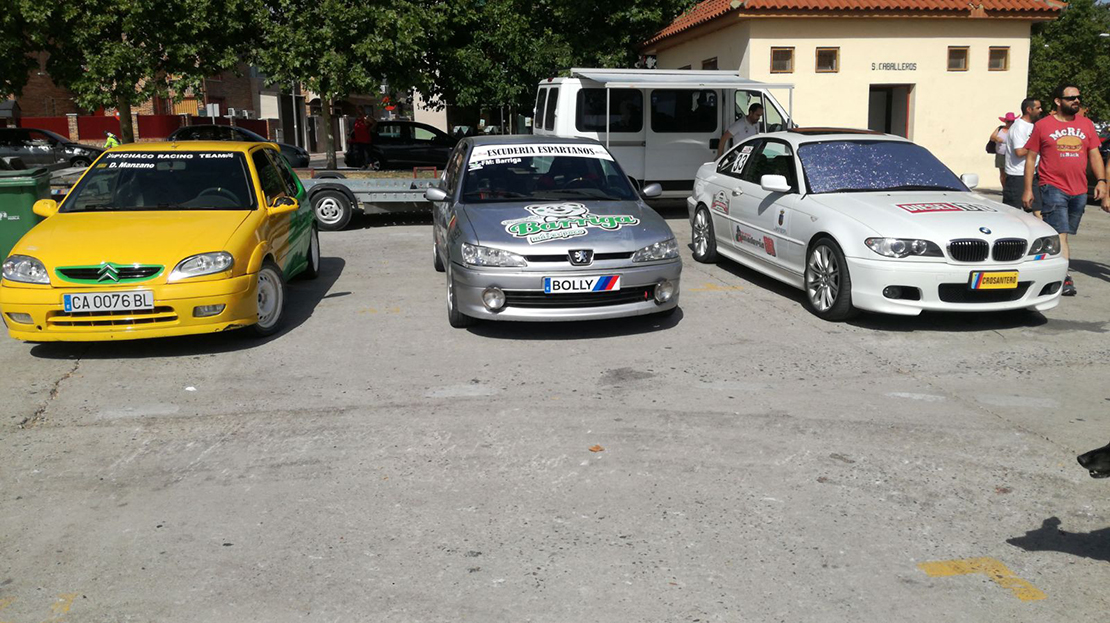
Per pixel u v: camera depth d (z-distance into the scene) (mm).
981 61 18609
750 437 4898
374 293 8797
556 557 3615
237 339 7105
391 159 25109
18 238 9078
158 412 5426
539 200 7695
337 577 3479
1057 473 4406
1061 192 8391
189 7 18984
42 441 4977
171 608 3277
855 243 7062
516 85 22609
